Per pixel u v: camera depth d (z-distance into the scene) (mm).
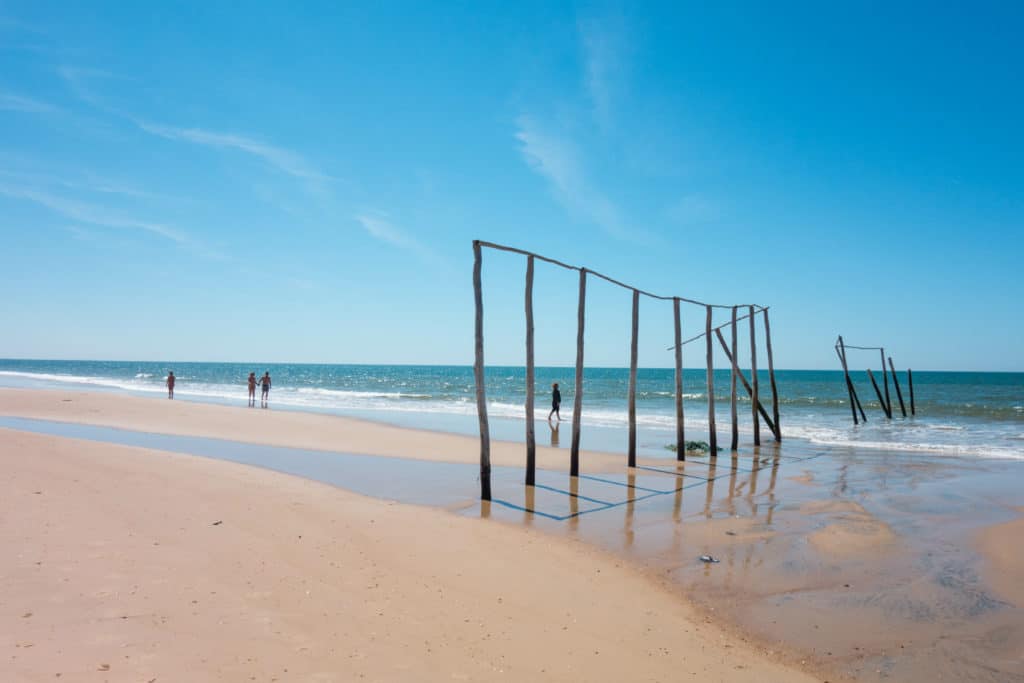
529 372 11625
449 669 4129
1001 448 18531
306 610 4910
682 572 7039
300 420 22062
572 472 12875
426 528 8055
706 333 16766
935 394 50656
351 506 8992
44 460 10500
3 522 6508
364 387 61781
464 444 17484
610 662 4555
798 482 12797
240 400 34875
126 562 5590
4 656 3691
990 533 8938
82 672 3582
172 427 19234
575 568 6930
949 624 5750
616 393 51969
